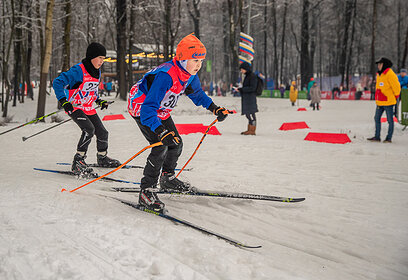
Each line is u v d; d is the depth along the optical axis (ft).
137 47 116.26
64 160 20.15
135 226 9.30
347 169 16.76
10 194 12.15
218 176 15.52
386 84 25.26
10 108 66.08
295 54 197.16
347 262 7.70
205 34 165.17
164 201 12.09
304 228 9.67
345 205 11.55
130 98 11.19
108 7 82.17
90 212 10.39
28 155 21.90
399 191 13.04
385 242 8.69
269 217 10.53
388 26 137.28
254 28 138.62
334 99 106.83
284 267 7.30
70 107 14.62
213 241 8.47
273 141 26.48
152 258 7.40
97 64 15.33
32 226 9.10
